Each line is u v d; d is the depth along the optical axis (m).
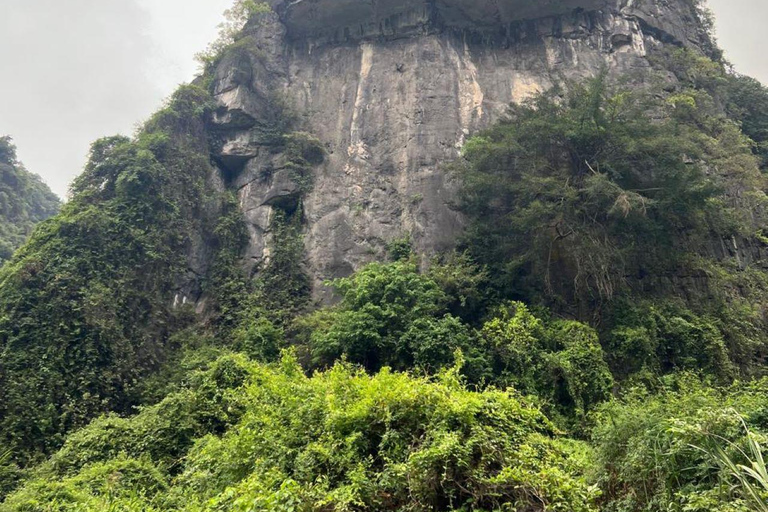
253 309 20.00
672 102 22.50
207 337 19.38
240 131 24.94
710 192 15.88
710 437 5.73
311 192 23.67
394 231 22.08
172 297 19.75
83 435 12.22
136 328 17.58
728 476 5.23
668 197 16.05
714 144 20.78
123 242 18.56
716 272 17.81
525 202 17.86
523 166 18.31
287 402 7.74
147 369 17.23
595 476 6.93
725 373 14.55
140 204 19.53
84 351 15.81
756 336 17.06
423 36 26.47
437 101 24.62
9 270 16.92
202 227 22.03
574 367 13.72
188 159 22.39
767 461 5.44
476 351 14.93
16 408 14.04
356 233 22.38
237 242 22.39
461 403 6.53
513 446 6.35
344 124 25.75
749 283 19.17
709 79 25.94
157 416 12.91
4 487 12.21
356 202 23.19
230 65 25.41
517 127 18.75
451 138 23.69
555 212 16.38
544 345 14.86
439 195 22.12
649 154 16.86
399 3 26.61
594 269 16.06
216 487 7.46
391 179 23.50
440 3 26.28
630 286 17.62
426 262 20.52
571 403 13.48
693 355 15.02
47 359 15.21
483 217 19.78
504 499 5.91
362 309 16.11
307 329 18.34
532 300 17.06
